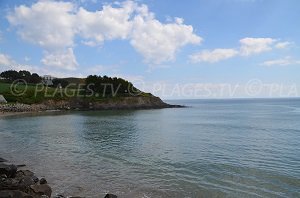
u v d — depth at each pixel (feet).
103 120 264.72
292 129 196.54
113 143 134.00
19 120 253.85
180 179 75.20
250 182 72.18
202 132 180.45
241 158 100.37
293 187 68.08
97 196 62.75
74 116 310.04
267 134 169.78
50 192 60.75
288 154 107.04
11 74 592.19
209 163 92.68
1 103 373.40
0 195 51.31
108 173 80.89
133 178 76.13
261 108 584.40
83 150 115.55
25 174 72.90
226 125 227.61
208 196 62.85
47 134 164.04
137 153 109.60
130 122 249.14
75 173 80.69
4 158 99.81
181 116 337.31
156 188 68.13
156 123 242.99
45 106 406.82
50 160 97.04
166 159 98.99
